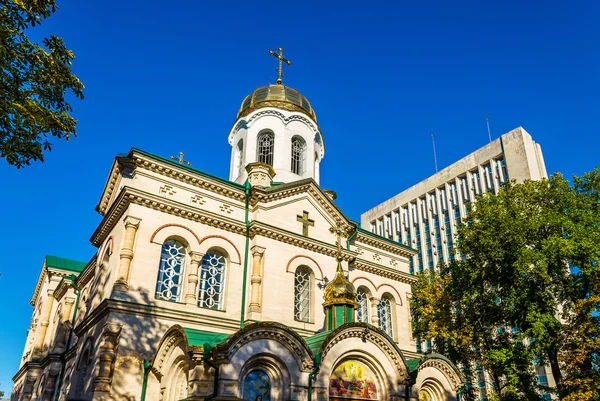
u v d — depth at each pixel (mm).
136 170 26172
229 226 27922
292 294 28422
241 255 27906
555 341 28297
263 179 31375
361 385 23188
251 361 20031
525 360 30141
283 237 29203
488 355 31703
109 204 30391
